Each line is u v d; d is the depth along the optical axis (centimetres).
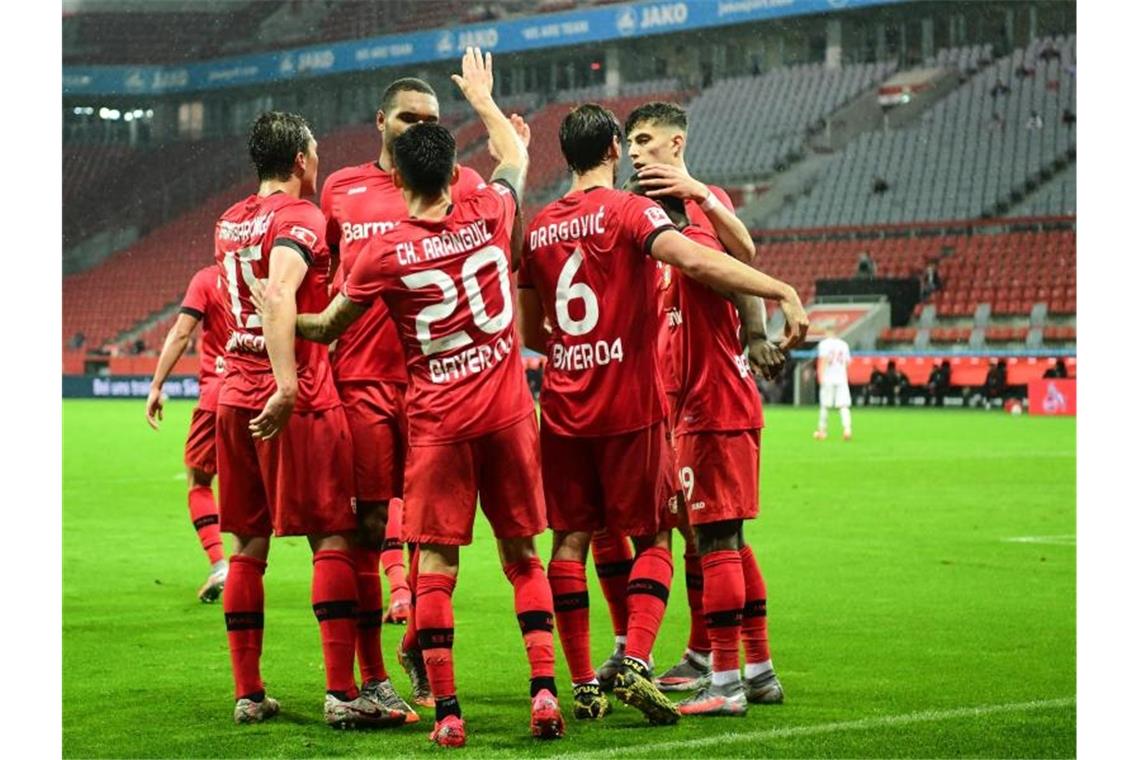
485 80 1066
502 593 1602
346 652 982
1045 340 6166
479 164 8525
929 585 1642
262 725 988
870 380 6256
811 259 7175
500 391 953
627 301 983
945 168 7206
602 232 980
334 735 955
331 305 957
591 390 990
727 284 947
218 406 1029
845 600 1536
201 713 1025
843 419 4169
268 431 948
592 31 8256
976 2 7625
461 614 1456
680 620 1448
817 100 7862
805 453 3703
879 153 7469
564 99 8738
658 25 7994
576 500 1009
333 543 1001
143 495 2805
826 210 7338
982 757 889
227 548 2064
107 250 9625
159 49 9944
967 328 6328
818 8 7406
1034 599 1538
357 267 942
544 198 8144
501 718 1002
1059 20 7544
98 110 9988
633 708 1042
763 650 1054
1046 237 6675
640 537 1016
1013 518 2344
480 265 947
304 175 1041
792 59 8281
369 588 1041
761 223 7469
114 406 6900
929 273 6612
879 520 2320
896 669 1172
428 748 912
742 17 7669
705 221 1089
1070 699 1051
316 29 9700
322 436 996
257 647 1008
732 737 934
